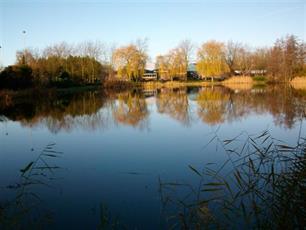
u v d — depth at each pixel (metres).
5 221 6.48
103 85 58.50
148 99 36.19
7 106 29.80
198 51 66.88
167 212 6.73
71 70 54.88
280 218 5.52
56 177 9.37
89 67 58.22
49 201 7.59
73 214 6.87
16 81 38.59
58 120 21.05
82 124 19.25
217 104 27.45
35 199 7.72
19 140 14.91
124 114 23.59
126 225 6.27
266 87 47.06
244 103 26.62
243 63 70.75
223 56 65.94
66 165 10.59
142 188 8.24
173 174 9.25
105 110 26.33
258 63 69.81
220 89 49.03
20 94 36.69
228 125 16.91
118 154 11.79
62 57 54.72
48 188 8.46
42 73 43.69
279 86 46.88
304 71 52.09
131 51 61.44
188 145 12.73
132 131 16.42
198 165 9.98
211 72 65.31
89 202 7.49
